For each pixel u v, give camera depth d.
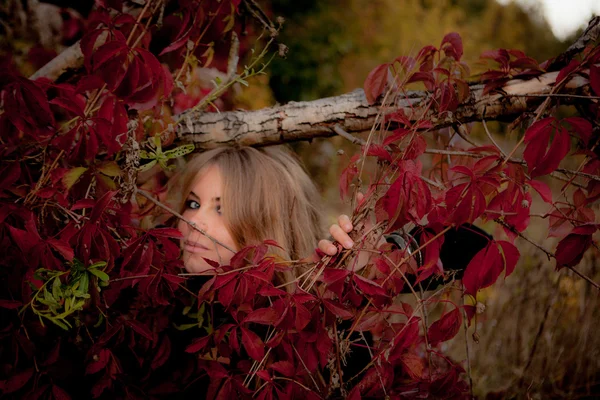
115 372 0.99
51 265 0.85
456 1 8.02
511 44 7.59
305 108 1.22
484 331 1.66
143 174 1.36
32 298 0.87
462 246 1.20
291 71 4.69
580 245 0.89
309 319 0.83
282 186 1.28
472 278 0.87
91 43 0.86
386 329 1.03
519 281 1.65
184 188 1.28
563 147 0.84
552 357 1.51
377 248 0.95
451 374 0.99
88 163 0.93
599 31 1.03
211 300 0.95
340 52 5.06
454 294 1.70
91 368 0.97
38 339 1.02
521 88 1.07
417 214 0.83
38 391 0.94
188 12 1.14
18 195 0.94
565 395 1.43
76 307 0.82
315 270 0.91
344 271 0.83
